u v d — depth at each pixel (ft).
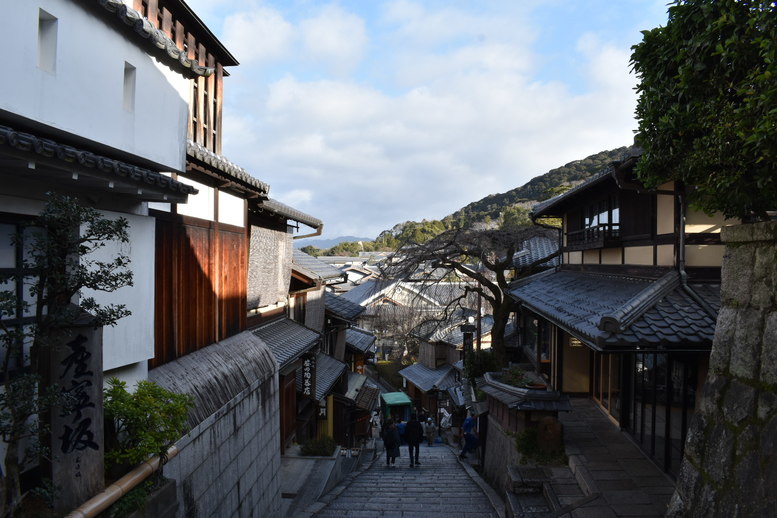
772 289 14.48
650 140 21.15
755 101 14.75
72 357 13.46
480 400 48.34
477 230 59.67
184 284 24.97
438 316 69.10
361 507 35.12
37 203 14.70
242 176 29.58
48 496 12.13
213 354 27.63
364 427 82.84
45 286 12.30
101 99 16.42
